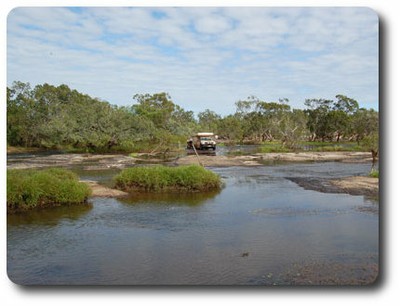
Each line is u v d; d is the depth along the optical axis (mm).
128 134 52594
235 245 11609
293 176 28531
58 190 17281
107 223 14367
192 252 11031
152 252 11078
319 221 14461
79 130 51906
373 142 27594
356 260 10133
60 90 78812
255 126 86812
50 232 13195
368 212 15898
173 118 77812
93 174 28719
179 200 18797
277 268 9695
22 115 59938
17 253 11133
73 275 9516
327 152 53688
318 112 90938
